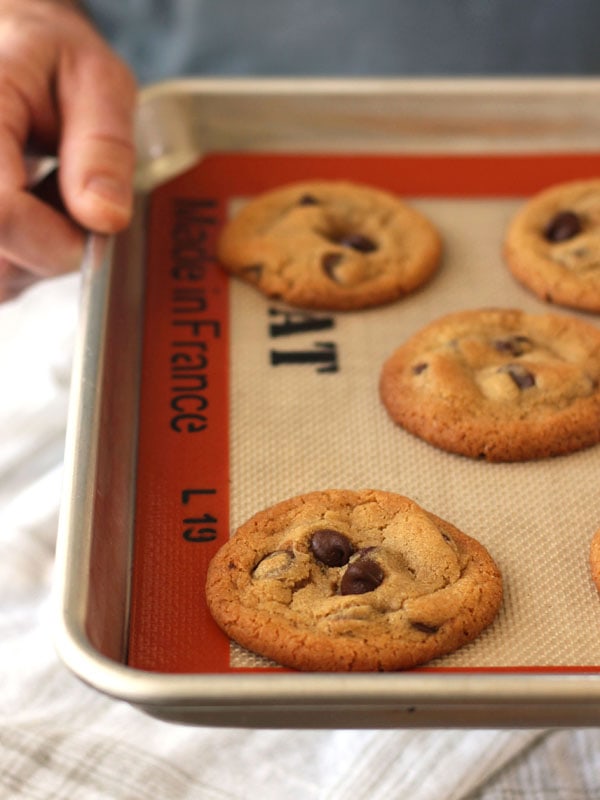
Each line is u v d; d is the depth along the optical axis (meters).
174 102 0.61
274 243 0.57
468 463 0.50
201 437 0.51
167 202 0.60
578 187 0.59
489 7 0.71
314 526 0.47
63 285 0.64
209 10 0.72
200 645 0.45
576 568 0.47
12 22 0.60
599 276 0.56
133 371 0.53
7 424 0.58
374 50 0.72
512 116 0.62
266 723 0.41
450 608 0.44
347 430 0.51
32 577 0.54
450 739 0.49
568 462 0.50
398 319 0.55
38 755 0.49
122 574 0.46
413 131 0.62
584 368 0.52
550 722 0.41
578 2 0.71
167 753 0.49
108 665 0.40
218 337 0.55
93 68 0.59
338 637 0.44
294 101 0.62
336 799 0.48
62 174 0.56
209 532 0.48
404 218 0.59
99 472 0.46
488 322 0.54
